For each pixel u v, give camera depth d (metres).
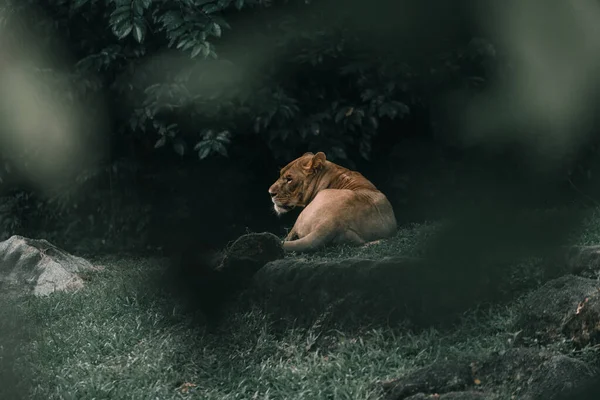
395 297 8.20
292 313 8.68
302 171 12.66
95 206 16.73
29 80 15.89
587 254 7.62
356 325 8.23
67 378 7.95
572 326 6.83
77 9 16.00
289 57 15.41
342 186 12.57
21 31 16.16
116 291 10.68
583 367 6.22
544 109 15.91
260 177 16.39
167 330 9.13
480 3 15.82
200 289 9.44
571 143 16.11
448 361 6.84
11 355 8.63
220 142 14.87
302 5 15.66
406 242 10.91
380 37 15.76
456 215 15.27
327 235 11.25
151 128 15.91
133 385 7.71
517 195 16.17
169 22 14.29
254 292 9.07
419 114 16.38
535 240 9.38
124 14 14.19
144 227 16.16
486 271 8.18
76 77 15.72
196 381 7.93
